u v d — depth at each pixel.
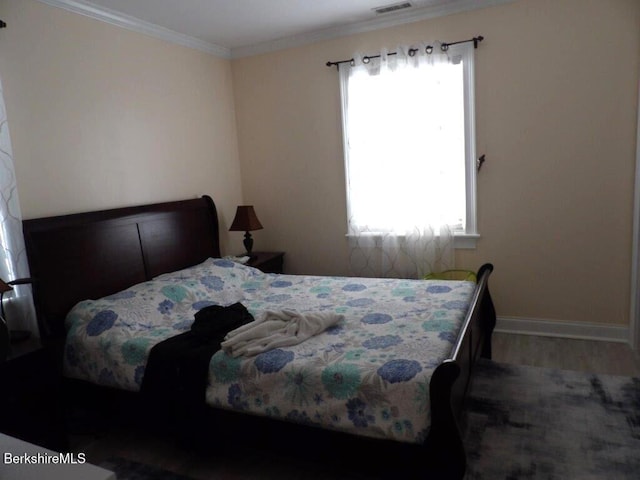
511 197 3.38
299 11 3.25
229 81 4.17
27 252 2.42
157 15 3.12
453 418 1.55
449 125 3.46
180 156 3.60
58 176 2.67
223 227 4.10
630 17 2.91
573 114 3.13
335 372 1.77
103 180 2.95
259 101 4.14
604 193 3.13
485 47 3.28
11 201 2.38
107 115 2.98
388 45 3.56
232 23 3.40
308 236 4.16
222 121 4.08
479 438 2.20
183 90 3.62
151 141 3.32
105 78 2.96
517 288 3.47
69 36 2.73
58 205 2.68
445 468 1.58
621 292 3.18
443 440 1.57
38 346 2.19
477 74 3.32
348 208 3.88
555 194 3.26
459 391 1.92
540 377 2.76
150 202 3.31
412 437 1.62
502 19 3.21
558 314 3.38
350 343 2.07
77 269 2.67
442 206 3.51
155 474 2.10
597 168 3.13
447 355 1.87
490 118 3.34
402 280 3.18
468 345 2.18
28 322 2.44
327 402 1.76
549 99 3.17
